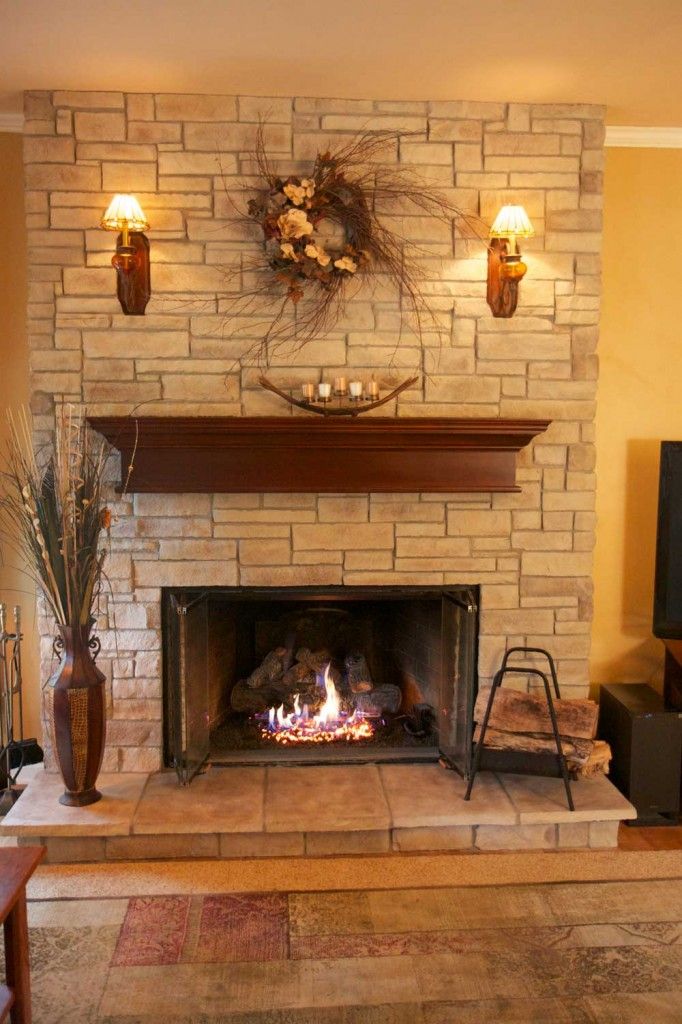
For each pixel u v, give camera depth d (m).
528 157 3.13
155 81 2.92
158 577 3.19
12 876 1.99
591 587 3.28
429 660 3.56
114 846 2.91
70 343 3.09
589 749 3.04
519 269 3.04
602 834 3.03
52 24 2.46
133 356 3.10
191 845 2.92
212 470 3.05
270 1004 2.23
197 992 2.28
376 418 2.92
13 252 3.38
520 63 2.77
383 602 3.71
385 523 3.23
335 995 2.27
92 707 2.92
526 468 3.23
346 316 3.13
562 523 3.26
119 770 3.25
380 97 3.06
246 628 3.71
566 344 3.20
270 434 2.96
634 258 3.55
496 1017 2.20
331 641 3.71
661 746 3.20
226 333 3.11
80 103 3.02
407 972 2.36
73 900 2.68
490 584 3.27
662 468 3.28
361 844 2.97
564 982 2.33
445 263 3.14
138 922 2.57
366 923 2.58
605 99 3.10
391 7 2.37
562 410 3.21
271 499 3.19
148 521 3.17
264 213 3.01
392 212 3.12
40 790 3.10
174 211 3.07
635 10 2.39
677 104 3.15
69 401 3.11
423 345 3.16
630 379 3.60
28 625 3.54
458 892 2.74
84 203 3.05
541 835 3.01
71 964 2.38
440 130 3.11
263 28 2.50
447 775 3.26
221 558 3.20
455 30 2.52
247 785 3.15
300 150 3.08
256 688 3.60
